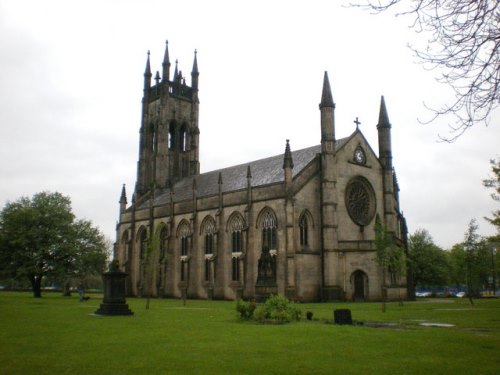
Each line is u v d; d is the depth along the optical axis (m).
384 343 27.50
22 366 20.31
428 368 20.31
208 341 28.17
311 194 90.19
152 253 75.12
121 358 22.30
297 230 86.31
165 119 140.38
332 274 86.44
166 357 22.58
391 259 72.12
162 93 141.12
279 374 18.86
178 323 39.97
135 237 129.12
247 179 98.31
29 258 104.94
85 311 54.12
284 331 33.72
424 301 92.56
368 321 43.44
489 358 22.81
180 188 129.88
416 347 26.05
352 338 29.66
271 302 45.31
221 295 98.00
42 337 29.91
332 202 89.19
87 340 28.52
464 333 32.88
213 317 47.19
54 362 21.25
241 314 44.41
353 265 87.88
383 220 98.94
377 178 100.06
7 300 84.19
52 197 112.31
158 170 137.88
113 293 49.75
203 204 107.25
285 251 85.25
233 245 98.25
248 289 90.88
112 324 38.69
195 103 147.62
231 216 99.25
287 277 83.62
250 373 18.98
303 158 97.81
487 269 105.69
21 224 107.12
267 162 108.31
